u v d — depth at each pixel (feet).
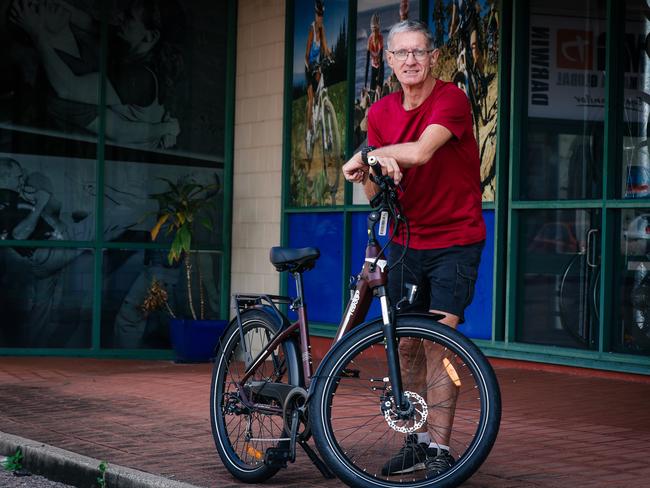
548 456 17.49
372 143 16.28
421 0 30.89
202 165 36.76
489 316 29.12
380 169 14.88
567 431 19.93
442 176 15.35
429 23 30.81
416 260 15.78
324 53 33.88
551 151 27.96
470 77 29.60
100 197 35.55
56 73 35.29
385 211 15.07
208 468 17.07
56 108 35.27
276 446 15.89
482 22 29.17
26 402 24.52
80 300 35.47
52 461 18.04
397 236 15.92
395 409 14.39
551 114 27.94
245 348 16.70
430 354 14.60
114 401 24.63
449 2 30.17
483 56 29.17
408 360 14.70
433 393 14.64
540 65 28.07
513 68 28.30
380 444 14.89
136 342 35.88
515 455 17.56
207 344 34.24
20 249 34.99
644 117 26.14
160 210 36.19
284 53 35.22
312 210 34.06
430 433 14.62
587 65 27.30
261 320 16.39
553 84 27.91
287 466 16.89
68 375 30.14
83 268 35.50
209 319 36.47
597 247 26.94
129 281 35.94
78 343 35.50
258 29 36.27
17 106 34.88
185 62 36.55
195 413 22.76
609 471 16.31
